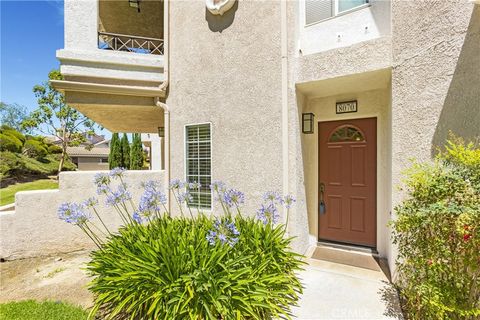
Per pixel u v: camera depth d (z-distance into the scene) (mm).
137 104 7941
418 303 3150
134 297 3340
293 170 5508
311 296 4156
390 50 4500
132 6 9859
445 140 3631
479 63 3281
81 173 7055
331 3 5812
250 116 6039
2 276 5441
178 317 3061
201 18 6973
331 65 5113
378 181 5801
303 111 6211
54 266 5961
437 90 3730
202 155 7098
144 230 4188
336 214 6445
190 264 3324
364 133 6070
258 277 3547
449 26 3578
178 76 7559
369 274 4930
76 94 7496
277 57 5578
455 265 2947
